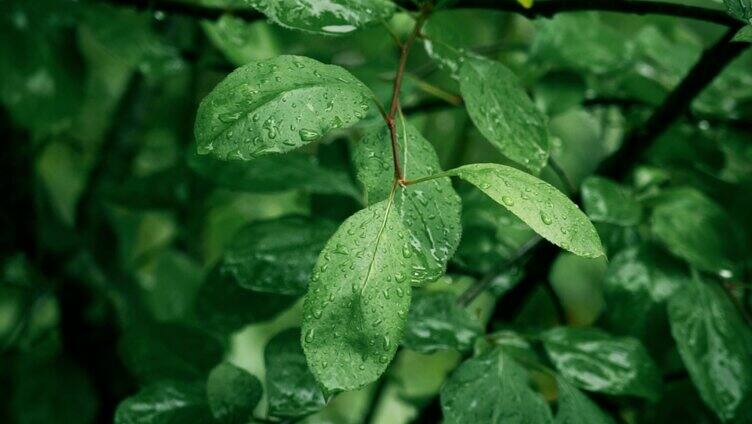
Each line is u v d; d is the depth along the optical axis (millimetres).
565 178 660
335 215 636
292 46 717
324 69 466
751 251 675
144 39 736
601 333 585
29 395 781
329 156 641
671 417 648
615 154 658
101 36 727
